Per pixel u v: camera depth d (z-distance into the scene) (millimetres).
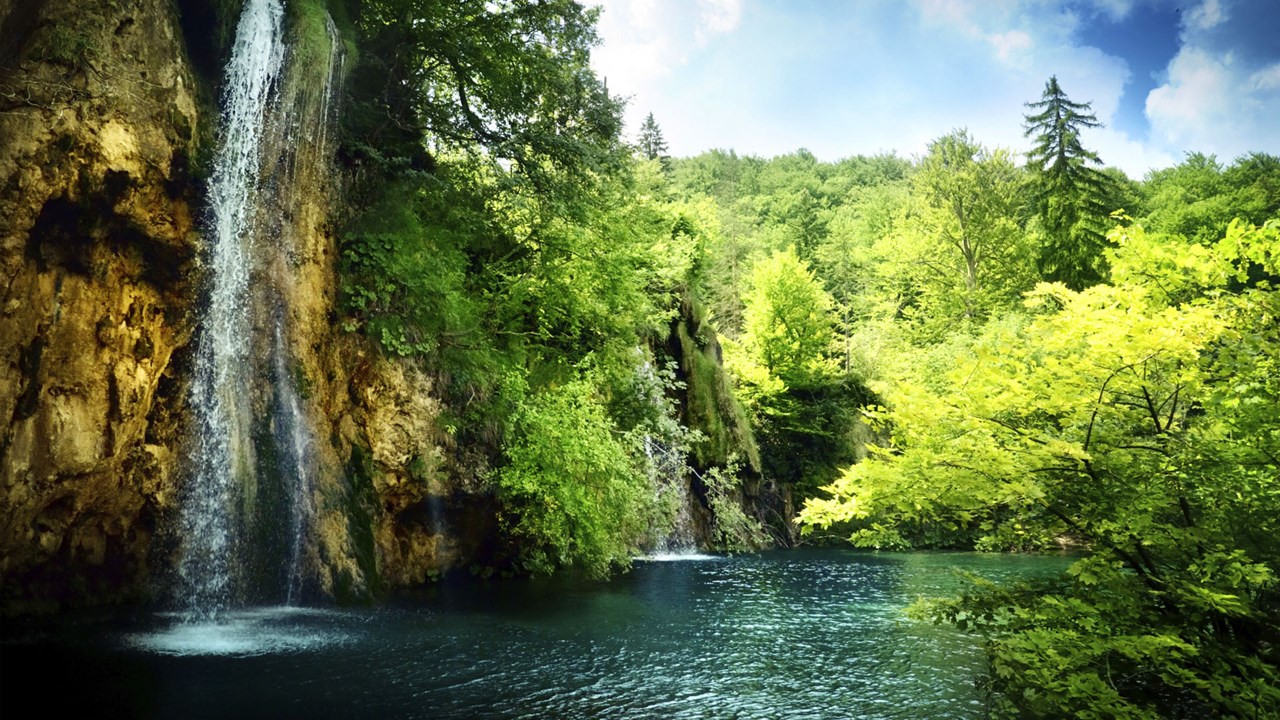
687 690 8188
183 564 11250
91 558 10578
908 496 6316
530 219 19531
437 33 16906
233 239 11852
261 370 12195
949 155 45875
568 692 7871
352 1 16188
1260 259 5953
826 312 48250
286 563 12086
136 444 10688
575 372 19203
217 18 11719
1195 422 6395
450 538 15797
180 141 10742
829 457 37562
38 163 8836
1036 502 6453
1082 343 6266
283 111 12836
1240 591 5629
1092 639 5488
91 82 9398
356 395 13656
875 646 10742
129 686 7234
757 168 94750
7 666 7676
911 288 50500
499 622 11484
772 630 11867
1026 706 7047
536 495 16234
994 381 6129
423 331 14781
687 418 30781
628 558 19562
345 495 13031
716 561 24219
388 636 10023
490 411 15922
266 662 8375
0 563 9258
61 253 9461
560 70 18094
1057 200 40875
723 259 53844
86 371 9734
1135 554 6406
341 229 13992
